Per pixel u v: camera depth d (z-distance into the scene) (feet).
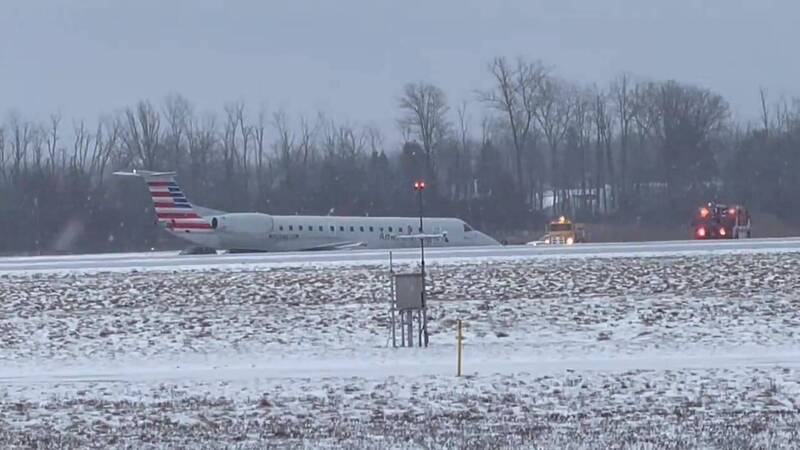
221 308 585.22
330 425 289.74
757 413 296.30
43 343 499.10
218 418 305.12
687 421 286.46
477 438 265.54
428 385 355.15
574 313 543.80
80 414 316.60
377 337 490.90
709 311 542.57
